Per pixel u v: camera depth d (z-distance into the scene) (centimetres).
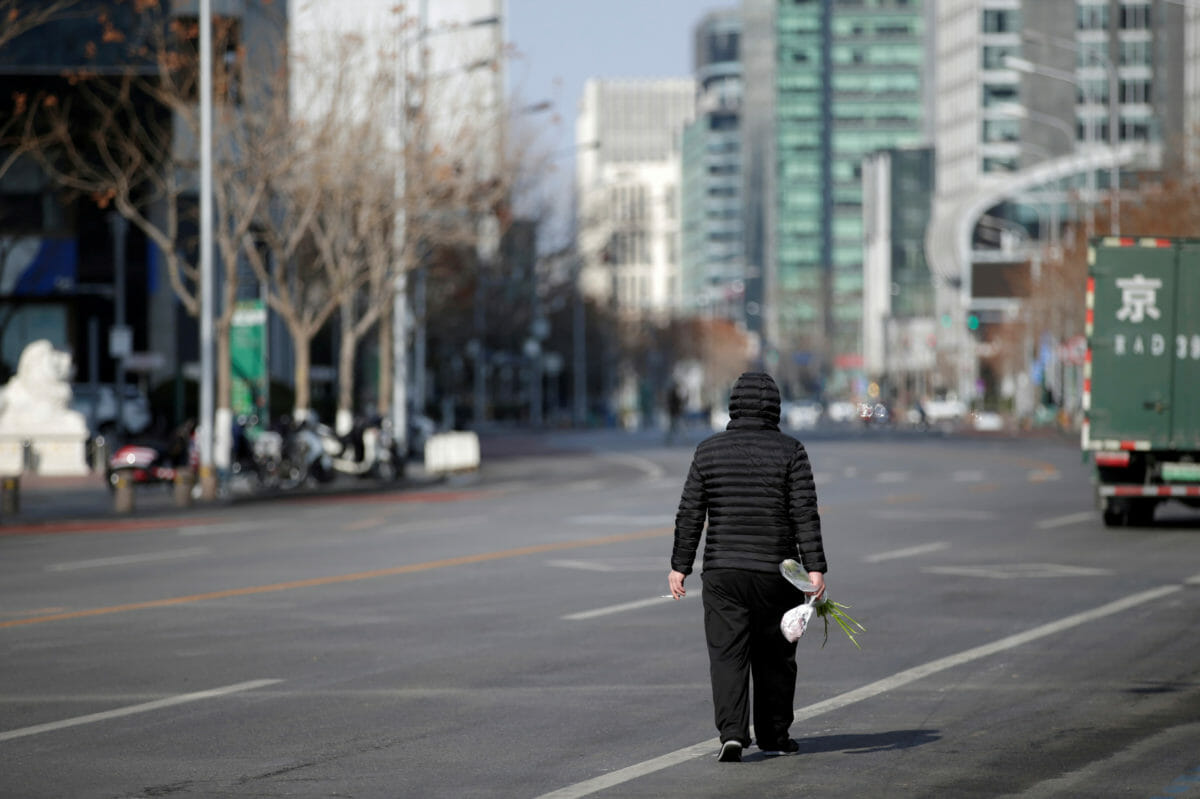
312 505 9550
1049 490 9962
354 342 12838
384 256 12631
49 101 12056
